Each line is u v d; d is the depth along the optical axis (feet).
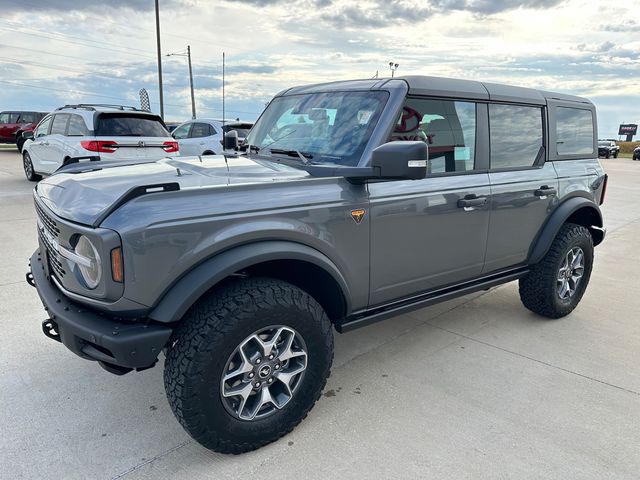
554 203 13.09
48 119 34.78
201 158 10.64
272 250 7.64
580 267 14.25
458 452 8.19
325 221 8.40
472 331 13.29
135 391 9.82
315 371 8.53
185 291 7.01
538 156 12.89
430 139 10.15
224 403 7.58
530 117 12.61
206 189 7.39
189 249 7.05
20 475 7.46
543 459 8.05
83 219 7.06
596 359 11.70
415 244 9.98
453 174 10.66
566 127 13.79
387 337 12.83
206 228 7.16
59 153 31.45
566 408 9.56
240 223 7.47
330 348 8.68
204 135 37.01
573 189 13.67
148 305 6.96
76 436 8.41
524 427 8.91
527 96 12.53
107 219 6.79
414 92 9.78
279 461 7.93
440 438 8.55
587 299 16.16
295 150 10.28
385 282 9.74
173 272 6.98
